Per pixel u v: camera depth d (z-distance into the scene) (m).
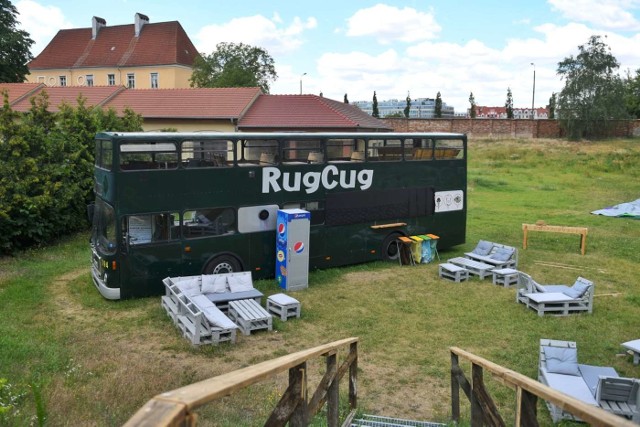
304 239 15.33
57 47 77.19
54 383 8.92
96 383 9.18
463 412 8.77
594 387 8.95
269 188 15.67
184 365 10.40
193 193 14.42
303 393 4.38
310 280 16.19
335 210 17.06
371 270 17.56
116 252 13.61
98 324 12.52
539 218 27.03
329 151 16.77
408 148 18.52
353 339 7.36
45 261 18.22
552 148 52.75
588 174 41.28
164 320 12.77
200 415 7.94
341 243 17.36
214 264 14.95
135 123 28.48
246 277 14.09
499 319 13.33
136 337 11.81
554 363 9.45
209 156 14.66
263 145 15.60
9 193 18.92
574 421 8.33
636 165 44.16
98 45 75.88
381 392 9.54
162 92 38.50
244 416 8.04
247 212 15.34
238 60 52.84
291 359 4.00
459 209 20.12
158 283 14.20
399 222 18.56
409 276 17.03
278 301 13.23
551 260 19.36
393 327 12.77
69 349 10.94
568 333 12.42
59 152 21.09
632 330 12.66
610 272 17.86
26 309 13.45
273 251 15.96
